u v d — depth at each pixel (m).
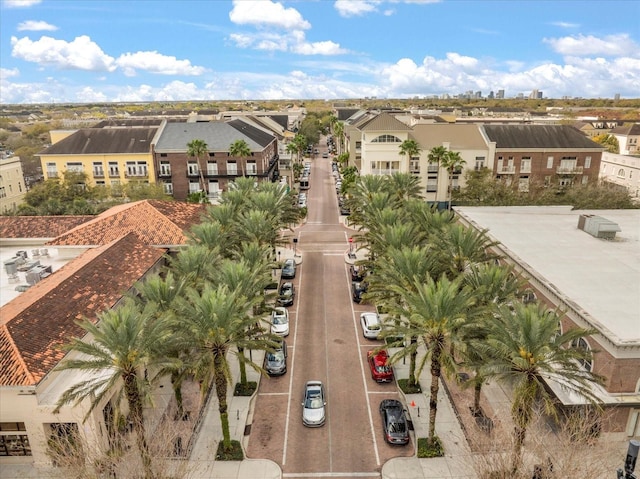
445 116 112.88
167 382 32.22
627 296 28.81
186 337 23.58
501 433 21.05
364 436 27.02
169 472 23.45
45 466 24.08
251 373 33.34
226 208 42.97
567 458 18.98
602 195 63.66
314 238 64.94
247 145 76.38
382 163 75.62
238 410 29.06
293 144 103.94
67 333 26.47
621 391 24.39
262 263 33.31
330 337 38.09
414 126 79.31
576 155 74.38
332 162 137.50
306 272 52.28
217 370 24.41
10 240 46.62
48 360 24.39
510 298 26.77
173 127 81.88
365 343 37.22
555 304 29.59
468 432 26.08
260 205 46.31
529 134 75.94
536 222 47.34
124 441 22.61
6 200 76.19
